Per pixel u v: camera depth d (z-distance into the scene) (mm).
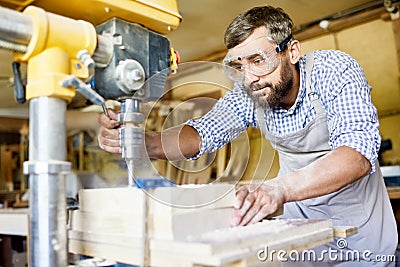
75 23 713
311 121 1323
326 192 954
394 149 3008
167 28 937
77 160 3264
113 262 837
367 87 1189
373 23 2867
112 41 799
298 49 1296
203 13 2750
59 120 671
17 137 4410
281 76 1241
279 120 1402
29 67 682
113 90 806
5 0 752
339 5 2756
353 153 997
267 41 1195
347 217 1408
